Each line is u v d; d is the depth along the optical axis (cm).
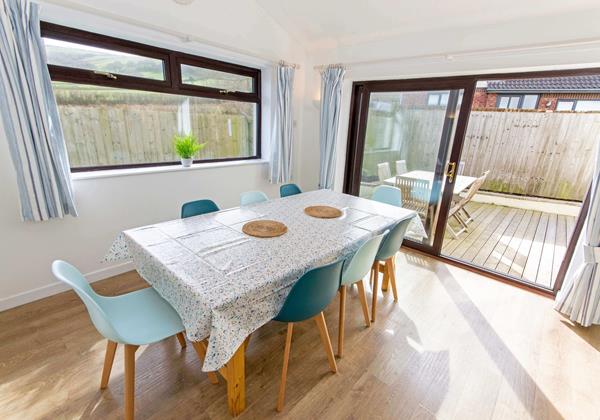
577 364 176
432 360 175
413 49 279
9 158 186
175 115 290
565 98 530
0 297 199
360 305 227
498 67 237
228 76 325
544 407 148
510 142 488
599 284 197
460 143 283
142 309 142
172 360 166
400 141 327
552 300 240
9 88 171
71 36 212
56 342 175
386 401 147
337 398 147
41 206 194
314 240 167
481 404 148
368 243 158
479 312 222
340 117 348
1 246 194
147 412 136
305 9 286
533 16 215
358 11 267
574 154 446
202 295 110
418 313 219
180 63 278
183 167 284
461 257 323
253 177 354
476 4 221
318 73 359
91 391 145
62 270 113
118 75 241
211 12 264
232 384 129
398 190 272
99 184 229
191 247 150
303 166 406
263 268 133
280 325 200
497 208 505
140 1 221
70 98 223
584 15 197
